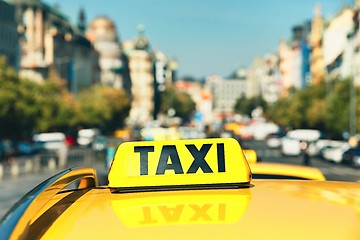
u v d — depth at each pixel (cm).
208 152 302
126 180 295
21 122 7575
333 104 8119
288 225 230
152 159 303
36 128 8588
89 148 8862
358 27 11169
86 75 17062
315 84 10681
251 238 213
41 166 5322
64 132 10662
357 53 11181
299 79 18638
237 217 240
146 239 215
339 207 262
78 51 16475
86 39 17262
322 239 216
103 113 11975
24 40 14038
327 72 14212
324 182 326
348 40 11906
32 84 9019
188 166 298
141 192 293
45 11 14638
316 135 8388
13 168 4416
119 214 253
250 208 255
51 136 8262
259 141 11762
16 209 231
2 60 7469
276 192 289
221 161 303
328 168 5222
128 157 303
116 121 13988
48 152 8025
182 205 264
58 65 14600
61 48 15050
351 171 4906
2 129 7544
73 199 289
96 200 281
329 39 14000
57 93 10906
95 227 235
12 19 12544
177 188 296
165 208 259
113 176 299
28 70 13588
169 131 3959
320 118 9106
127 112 14238
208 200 271
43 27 14488
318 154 6531
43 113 8806
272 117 15725
